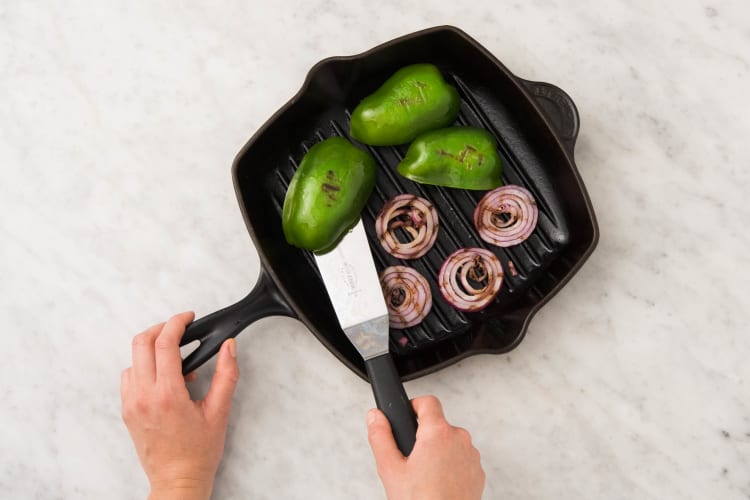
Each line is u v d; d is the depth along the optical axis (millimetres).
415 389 886
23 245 919
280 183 873
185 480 837
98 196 918
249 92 919
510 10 910
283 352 894
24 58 929
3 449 911
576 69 903
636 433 876
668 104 896
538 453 879
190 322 841
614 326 883
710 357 876
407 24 914
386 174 870
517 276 860
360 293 813
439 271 859
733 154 889
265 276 828
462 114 872
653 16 900
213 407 847
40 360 914
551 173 855
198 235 910
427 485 745
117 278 912
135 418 838
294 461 889
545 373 883
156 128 919
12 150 923
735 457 870
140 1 925
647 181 891
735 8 896
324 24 918
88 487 904
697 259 884
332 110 873
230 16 921
